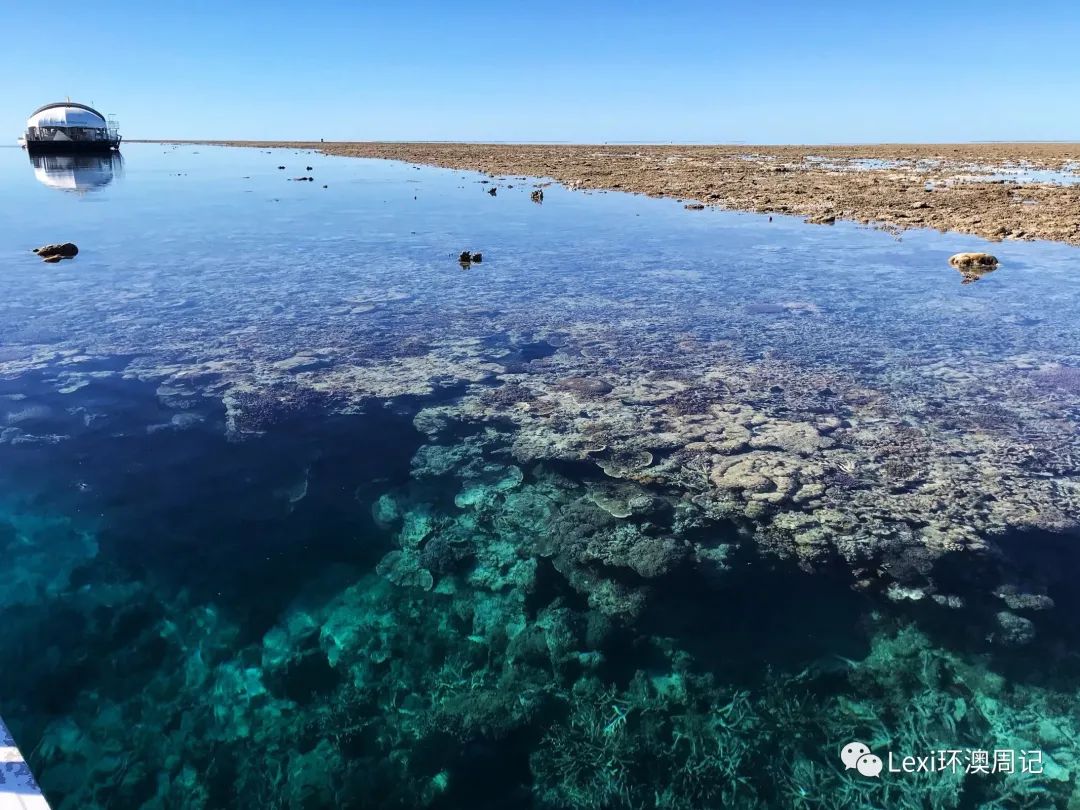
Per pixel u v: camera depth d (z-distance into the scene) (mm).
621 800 2689
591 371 6988
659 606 3697
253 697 3188
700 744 2912
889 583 3812
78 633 3533
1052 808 2586
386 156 52562
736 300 9922
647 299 10008
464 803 2699
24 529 4320
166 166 42688
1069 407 6000
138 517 4449
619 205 21188
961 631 3469
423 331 8352
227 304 9609
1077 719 2965
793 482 4805
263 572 3982
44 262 12570
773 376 6820
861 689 3152
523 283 11078
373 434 5598
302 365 7113
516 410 6055
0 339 7852
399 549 4195
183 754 2914
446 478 4949
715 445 5363
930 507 4488
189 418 5840
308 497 4703
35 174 34500
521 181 30406
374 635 3553
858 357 7363
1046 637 3410
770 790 2703
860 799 2646
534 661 3379
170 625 3592
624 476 4941
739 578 3881
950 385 6535
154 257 13195
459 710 3113
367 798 2725
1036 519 4344
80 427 5645
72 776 2811
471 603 3768
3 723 2889
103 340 7879
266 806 2703
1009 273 11359
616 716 3059
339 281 11180
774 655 3361
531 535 4316
